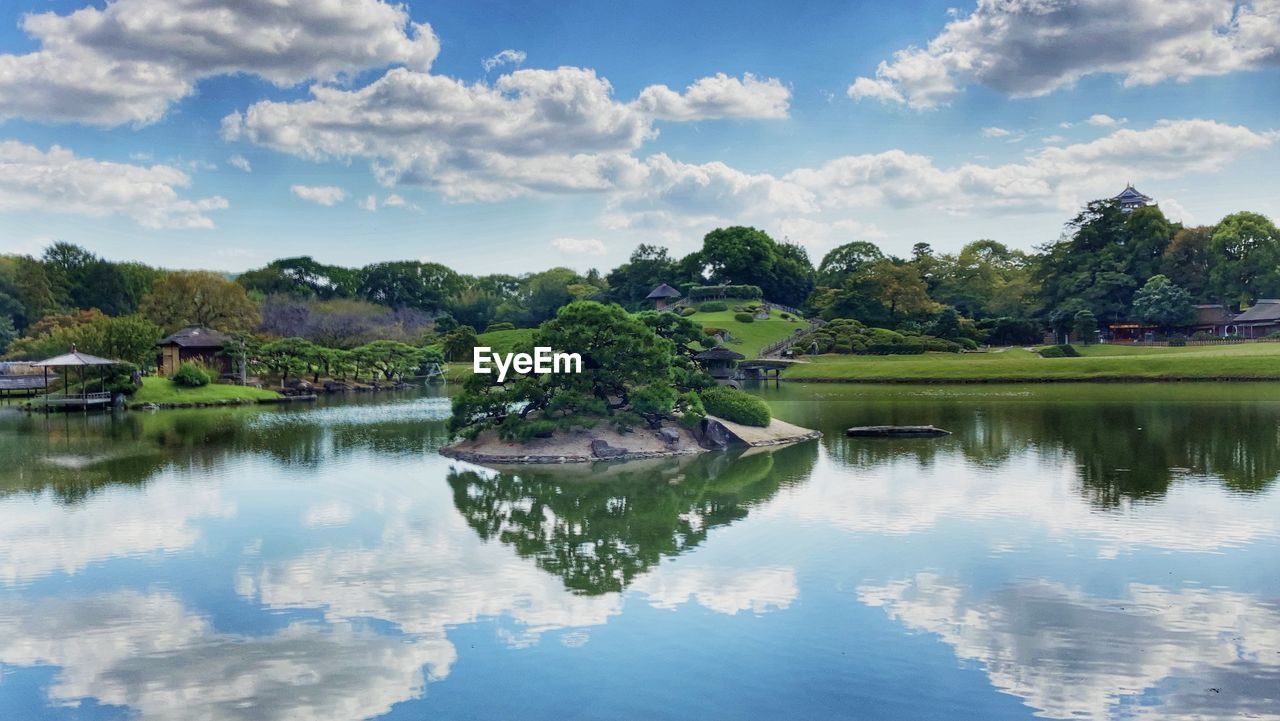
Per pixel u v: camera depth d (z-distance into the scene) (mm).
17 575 24781
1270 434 47938
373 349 119000
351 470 42375
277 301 150875
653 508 32906
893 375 104750
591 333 48219
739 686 17219
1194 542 26188
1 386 92375
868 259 196750
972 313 161875
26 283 135125
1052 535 27344
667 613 21125
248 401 89062
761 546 26922
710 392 53812
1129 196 180375
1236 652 18312
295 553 26828
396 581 23906
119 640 19938
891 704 16422
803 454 45531
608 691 17109
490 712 16344
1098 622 20047
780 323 155375
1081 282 143375
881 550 26141
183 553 26922
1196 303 137375
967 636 19391
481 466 43469
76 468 43312
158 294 122250
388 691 17219
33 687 17609
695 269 196250
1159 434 49094
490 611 21469
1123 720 15688
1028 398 76188
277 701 16875
